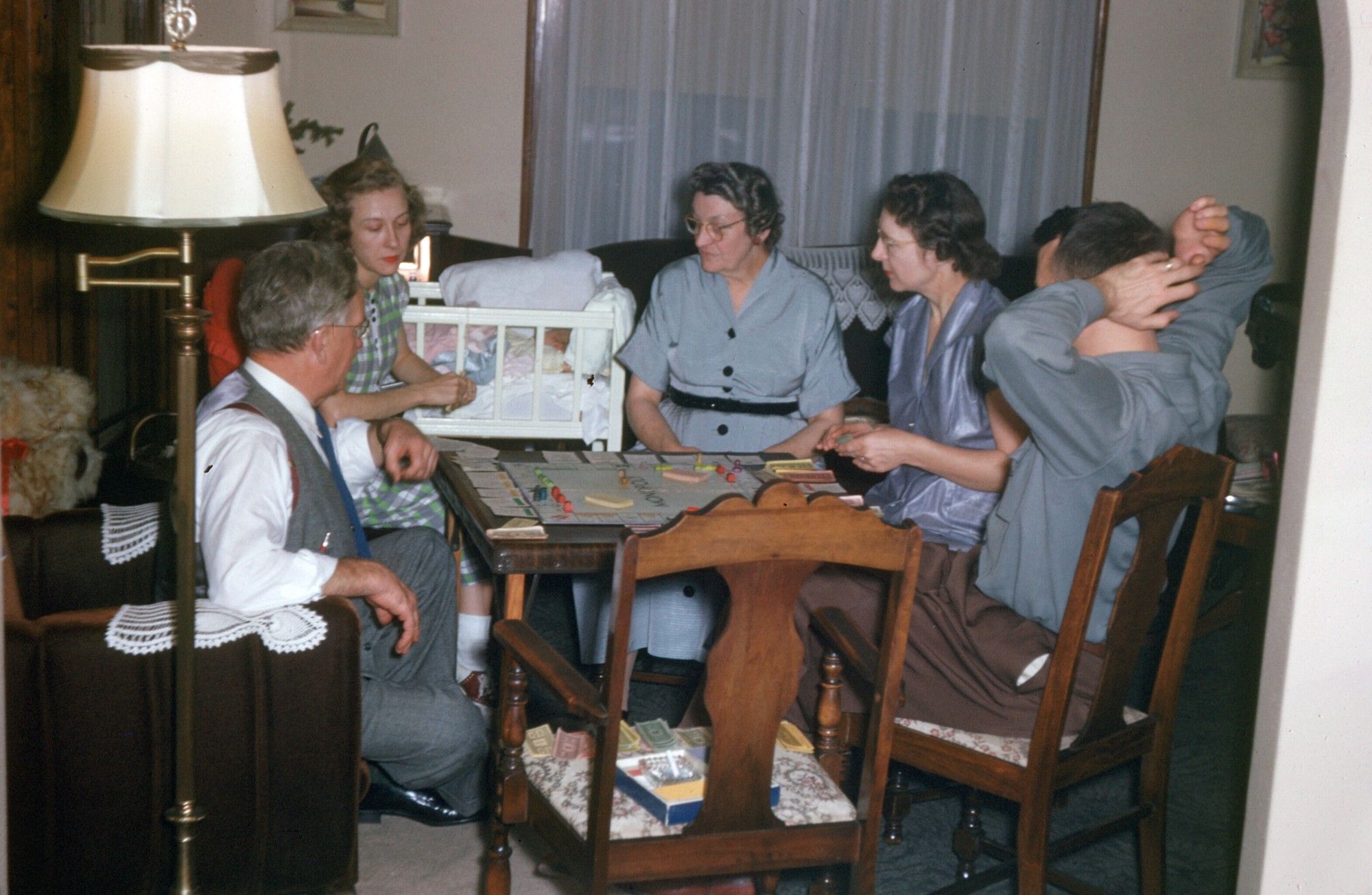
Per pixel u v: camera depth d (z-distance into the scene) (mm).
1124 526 2039
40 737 1729
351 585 1992
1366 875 1764
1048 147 5699
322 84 5273
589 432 3355
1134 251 2119
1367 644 1696
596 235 5508
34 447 2596
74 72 3707
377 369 2971
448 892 2256
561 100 5379
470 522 2143
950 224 2500
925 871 2455
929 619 2154
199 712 1821
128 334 4395
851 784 2553
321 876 1979
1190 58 5711
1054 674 1909
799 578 1624
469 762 2346
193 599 1752
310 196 1851
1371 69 1567
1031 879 1974
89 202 1712
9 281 3225
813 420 3078
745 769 1708
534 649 1787
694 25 5379
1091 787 2859
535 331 3312
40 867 1767
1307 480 1680
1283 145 5812
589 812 1713
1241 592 3492
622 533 1545
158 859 1854
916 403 2688
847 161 5586
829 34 5461
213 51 1742
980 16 5543
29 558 2164
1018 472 2111
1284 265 5828
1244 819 1823
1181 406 2041
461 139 5371
